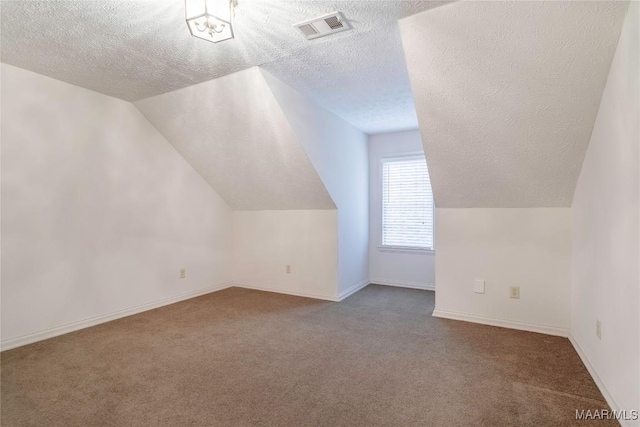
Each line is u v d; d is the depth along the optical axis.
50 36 2.12
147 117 3.51
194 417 1.70
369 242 4.82
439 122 2.48
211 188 4.30
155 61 2.47
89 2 1.76
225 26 1.68
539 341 2.65
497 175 2.72
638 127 1.46
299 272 4.16
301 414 1.72
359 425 1.63
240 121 3.17
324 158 3.58
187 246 3.99
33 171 2.67
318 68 2.60
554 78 1.96
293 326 3.04
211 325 3.07
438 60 2.08
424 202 4.48
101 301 3.13
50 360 2.34
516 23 1.77
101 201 3.13
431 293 4.23
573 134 2.23
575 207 2.62
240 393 1.92
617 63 1.72
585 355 2.27
